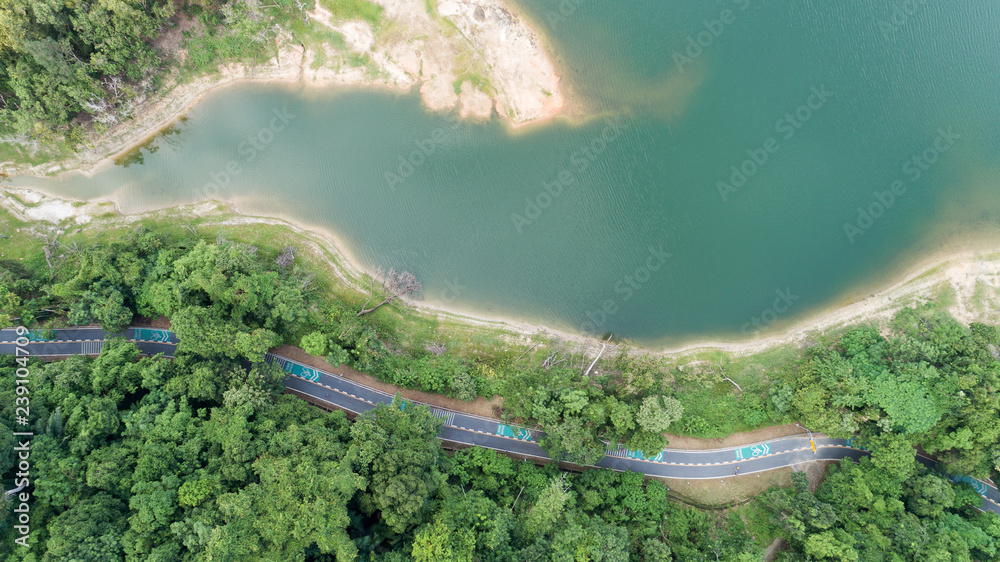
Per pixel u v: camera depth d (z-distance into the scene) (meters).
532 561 64.56
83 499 59.06
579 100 88.69
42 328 76.00
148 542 57.59
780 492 76.38
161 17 80.38
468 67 87.62
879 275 89.31
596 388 76.38
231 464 62.50
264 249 85.31
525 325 87.12
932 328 84.19
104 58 76.56
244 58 87.19
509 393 77.06
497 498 74.81
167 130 87.06
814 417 77.19
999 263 88.44
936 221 90.00
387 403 80.00
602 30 88.88
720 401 84.38
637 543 74.06
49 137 80.06
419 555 59.41
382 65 88.00
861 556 71.38
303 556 59.56
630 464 81.44
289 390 79.31
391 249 87.50
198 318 71.00
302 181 88.19
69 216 83.81
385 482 63.12
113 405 66.00
